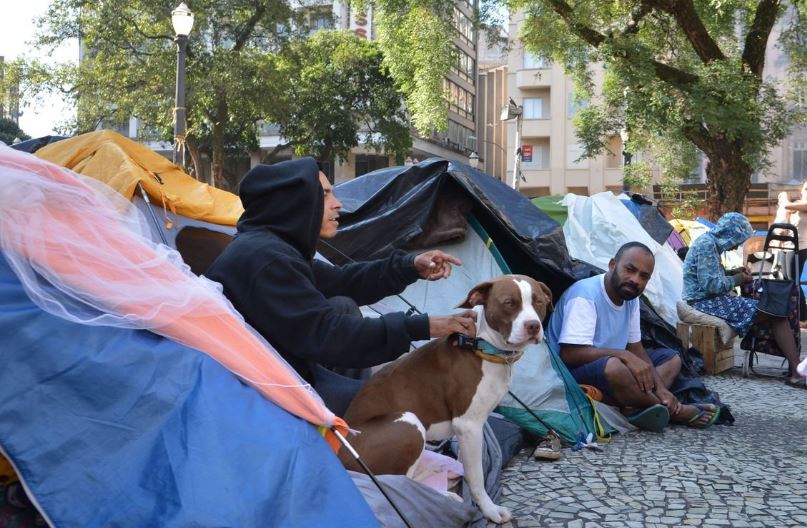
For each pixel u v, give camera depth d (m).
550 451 4.52
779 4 16.11
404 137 32.72
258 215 3.14
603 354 5.19
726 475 4.23
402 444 3.09
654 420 5.20
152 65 24.52
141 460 2.20
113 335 2.33
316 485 2.38
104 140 5.57
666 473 4.26
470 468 3.35
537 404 4.90
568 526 3.43
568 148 42.69
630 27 16.73
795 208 11.03
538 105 43.34
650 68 15.30
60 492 2.11
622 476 4.21
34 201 2.34
